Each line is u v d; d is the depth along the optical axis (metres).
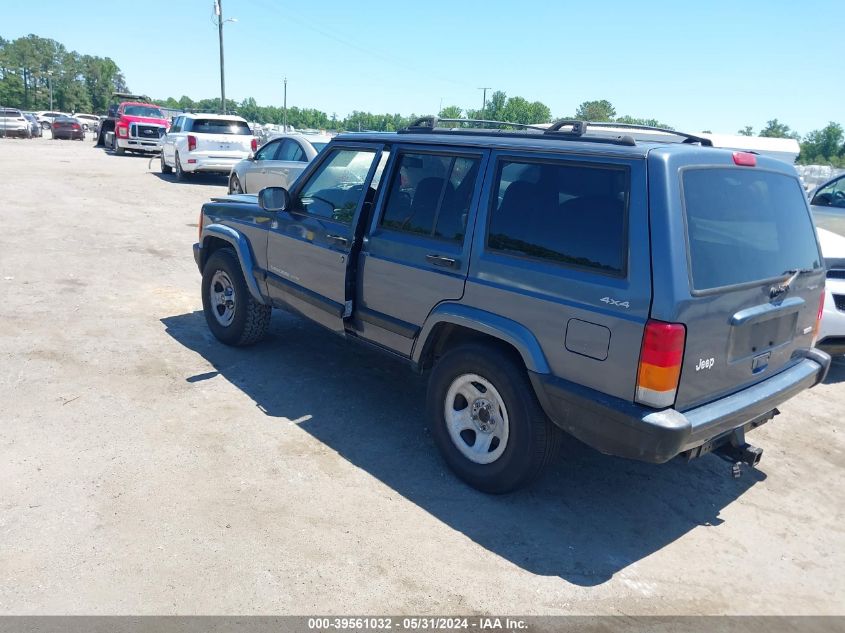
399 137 4.50
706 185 3.32
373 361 5.91
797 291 3.88
